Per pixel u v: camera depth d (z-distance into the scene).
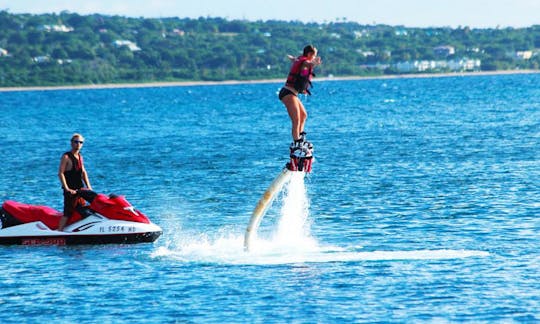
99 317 36.47
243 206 68.19
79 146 53.94
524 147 110.81
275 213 64.88
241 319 35.81
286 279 42.38
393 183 78.56
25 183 86.12
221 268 45.19
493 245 49.41
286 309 37.12
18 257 49.47
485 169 87.69
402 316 35.84
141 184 83.56
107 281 42.75
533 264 44.25
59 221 53.41
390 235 53.56
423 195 70.12
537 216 58.31
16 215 53.91
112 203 53.81
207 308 37.47
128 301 38.81
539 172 83.62
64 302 38.84
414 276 42.38
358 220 59.34
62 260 48.31
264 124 191.25
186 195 74.94
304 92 45.91
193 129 178.75
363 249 49.50
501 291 39.25
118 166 102.31
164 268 45.56
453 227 55.53
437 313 36.19
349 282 41.53
